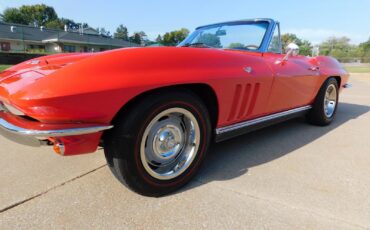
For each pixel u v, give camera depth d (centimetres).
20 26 3906
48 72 171
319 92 369
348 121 431
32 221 170
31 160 257
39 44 3944
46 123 156
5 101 172
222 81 212
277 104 286
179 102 192
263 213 180
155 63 179
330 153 286
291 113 323
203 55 209
